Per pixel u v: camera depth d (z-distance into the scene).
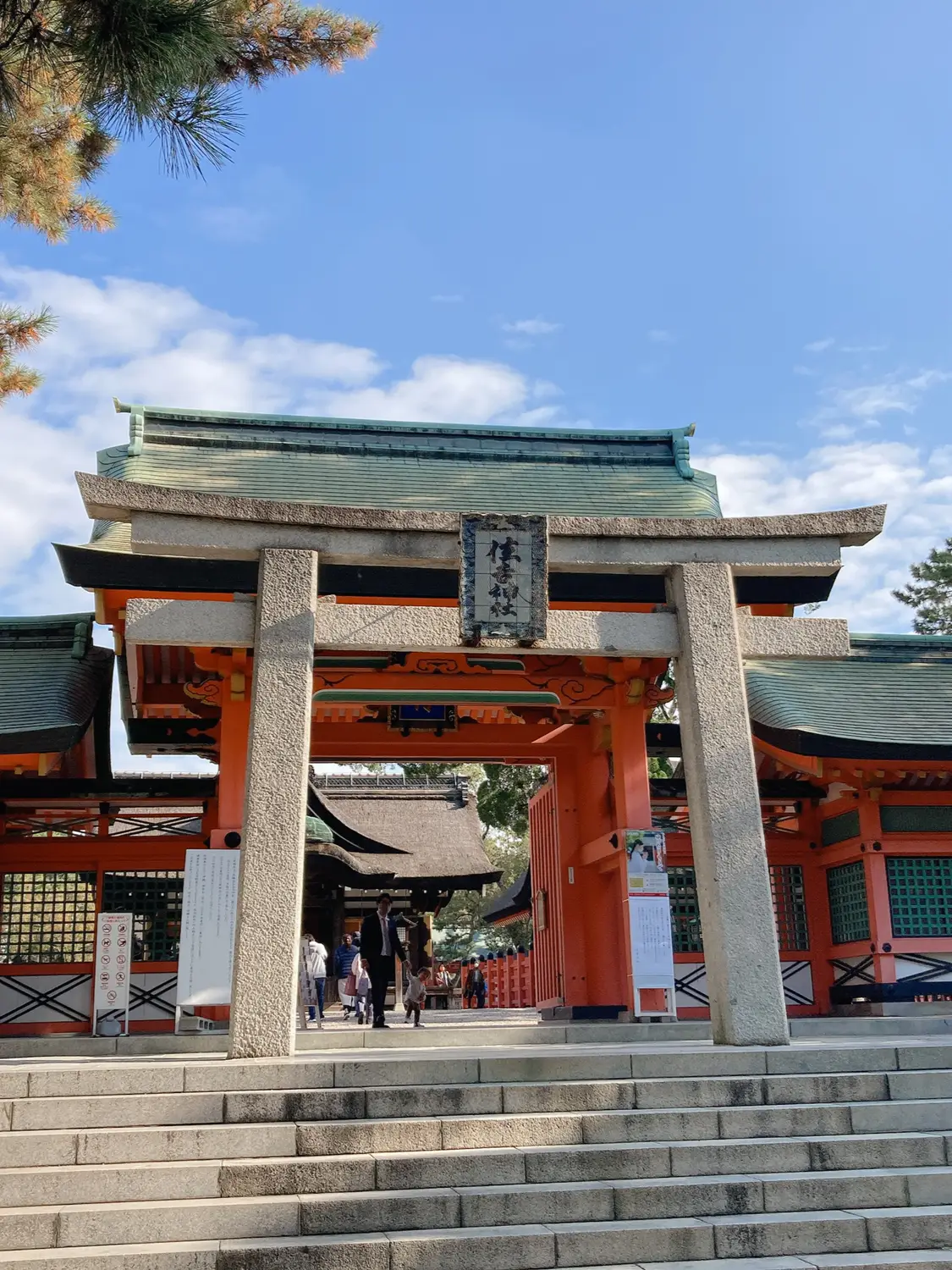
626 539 11.63
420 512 11.10
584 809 17.92
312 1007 19.48
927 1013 17.16
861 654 20.17
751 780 10.97
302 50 10.55
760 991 10.37
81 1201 6.66
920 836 18.11
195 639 10.72
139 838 17.55
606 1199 6.80
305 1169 6.89
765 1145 7.47
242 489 16.95
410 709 17.58
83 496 10.61
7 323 12.99
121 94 8.47
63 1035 16.38
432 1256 6.22
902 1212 6.93
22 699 15.72
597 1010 16.95
